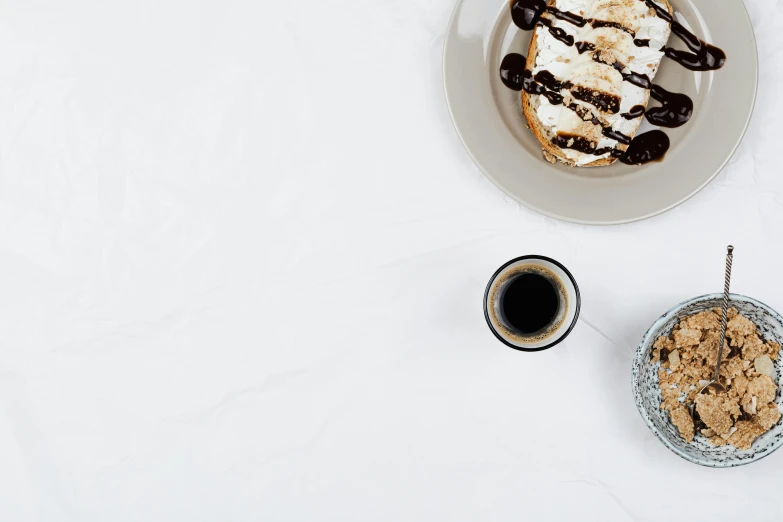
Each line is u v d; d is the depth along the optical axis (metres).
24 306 1.08
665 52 1.01
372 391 1.06
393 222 1.06
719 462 0.97
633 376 0.99
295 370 1.07
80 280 1.08
